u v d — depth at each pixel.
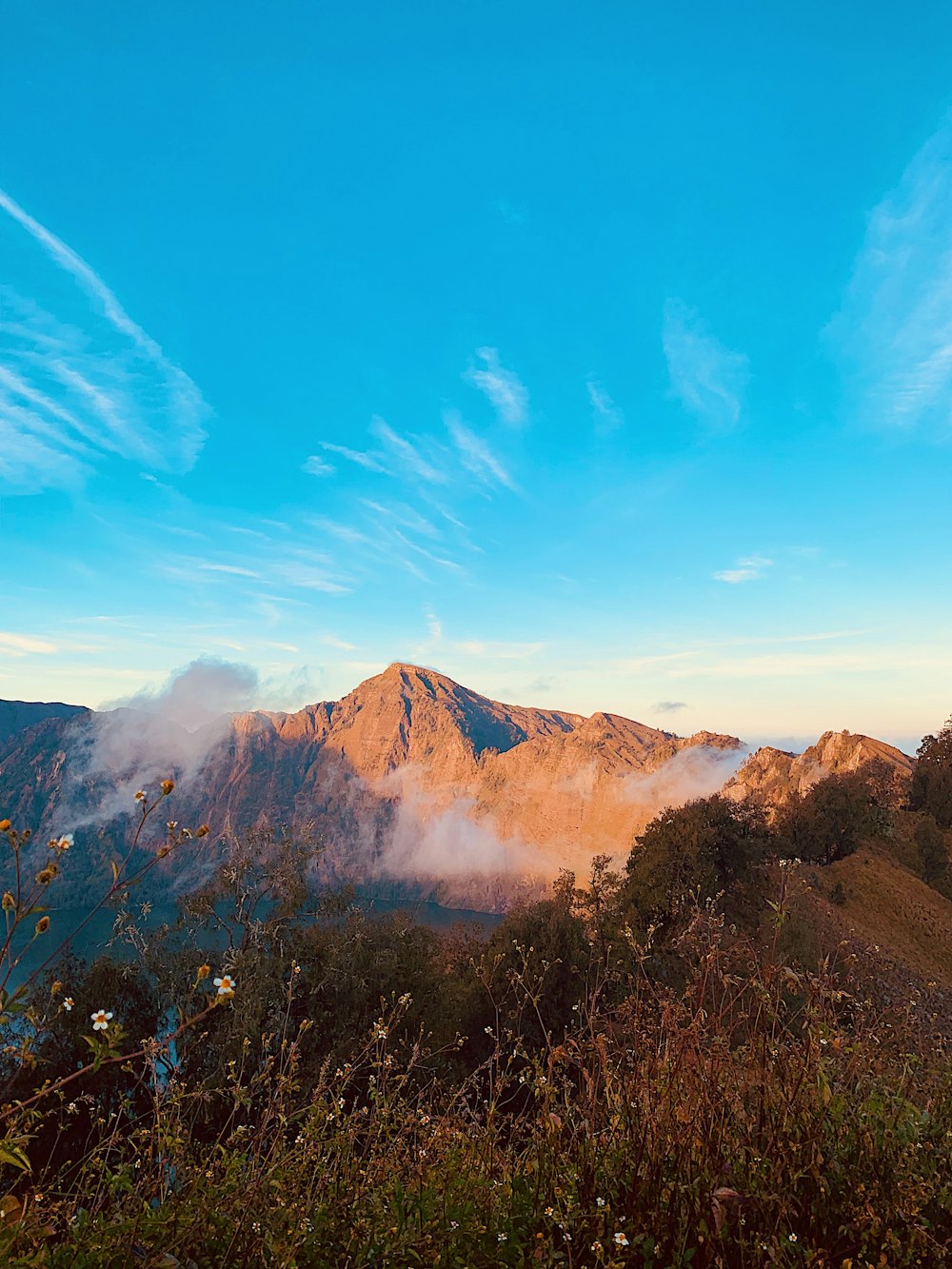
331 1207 4.07
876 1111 4.20
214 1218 3.81
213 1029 19.16
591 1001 5.07
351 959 23.55
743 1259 3.38
